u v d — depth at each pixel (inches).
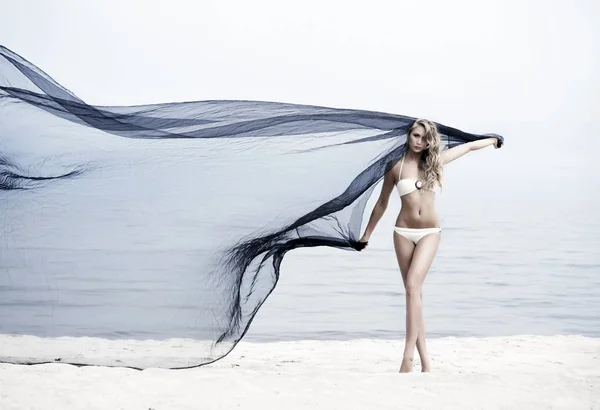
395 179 222.7
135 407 172.4
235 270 215.6
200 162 219.9
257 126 222.7
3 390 184.2
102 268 213.9
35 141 218.5
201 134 221.5
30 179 216.2
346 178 222.1
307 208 220.4
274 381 197.5
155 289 214.1
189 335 213.0
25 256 213.9
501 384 198.7
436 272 429.4
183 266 214.7
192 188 218.4
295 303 371.9
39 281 213.5
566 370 227.8
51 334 213.0
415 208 219.6
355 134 223.3
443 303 375.9
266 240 219.1
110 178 217.3
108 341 213.0
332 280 415.2
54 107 220.4
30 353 213.0
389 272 432.8
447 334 328.5
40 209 215.2
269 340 313.6
